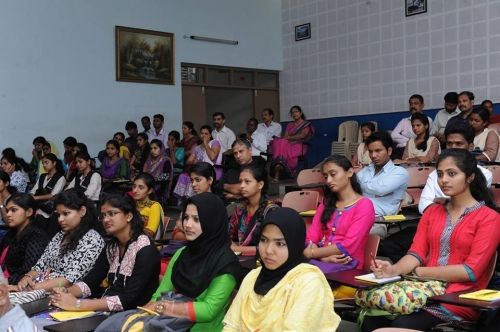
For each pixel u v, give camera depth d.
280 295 2.26
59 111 9.50
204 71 11.15
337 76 10.96
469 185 2.93
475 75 9.02
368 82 10.46
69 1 9.58
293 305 2.21
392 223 4.31
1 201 5.86
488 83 8.88
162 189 7.91
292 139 9.77
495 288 3.00
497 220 2.83
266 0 11.82
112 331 2.78
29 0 9.23
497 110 8.78
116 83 10.05
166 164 7.96
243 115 11.73
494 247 2.82
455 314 2.76
